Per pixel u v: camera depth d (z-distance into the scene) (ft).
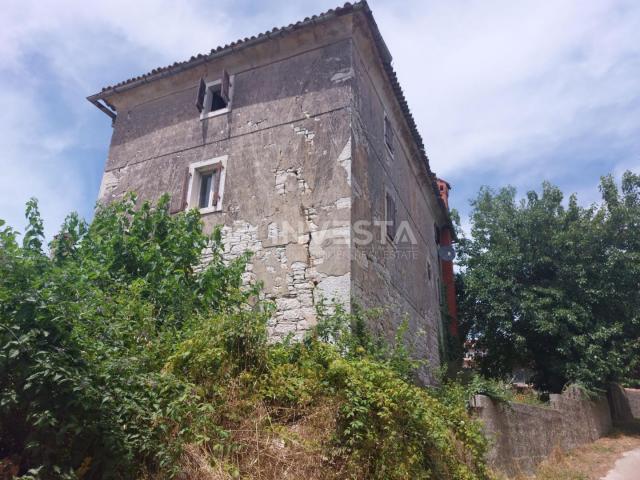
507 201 56.34
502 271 51.75
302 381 16.30
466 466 19.17
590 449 37.60
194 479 12.29
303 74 30.99
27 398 11.04
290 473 13.96
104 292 18.86
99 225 25.55
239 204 29.71
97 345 13.20
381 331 28.73
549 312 46.42
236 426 14.44
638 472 30.66
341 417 15.53
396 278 33.58
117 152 36.27
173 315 19.48
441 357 44.27
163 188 32.83
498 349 52.65
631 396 64.39
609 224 47.32
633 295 46.01
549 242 49.44
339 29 30.48
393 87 35.42
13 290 11.84
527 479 25.96
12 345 11.03
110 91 36.99
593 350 42.93
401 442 16.11
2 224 13.28
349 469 14.80
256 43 31.83
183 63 34.09
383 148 34.37
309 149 28.91
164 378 13.58
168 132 34.65
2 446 11.59
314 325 23.68
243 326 16.85
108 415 11.71
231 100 32.94
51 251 23.98
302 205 27.81
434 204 49.26
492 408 25.58
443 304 49.60
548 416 33.47
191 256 24.61
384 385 16.44
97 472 11.53
